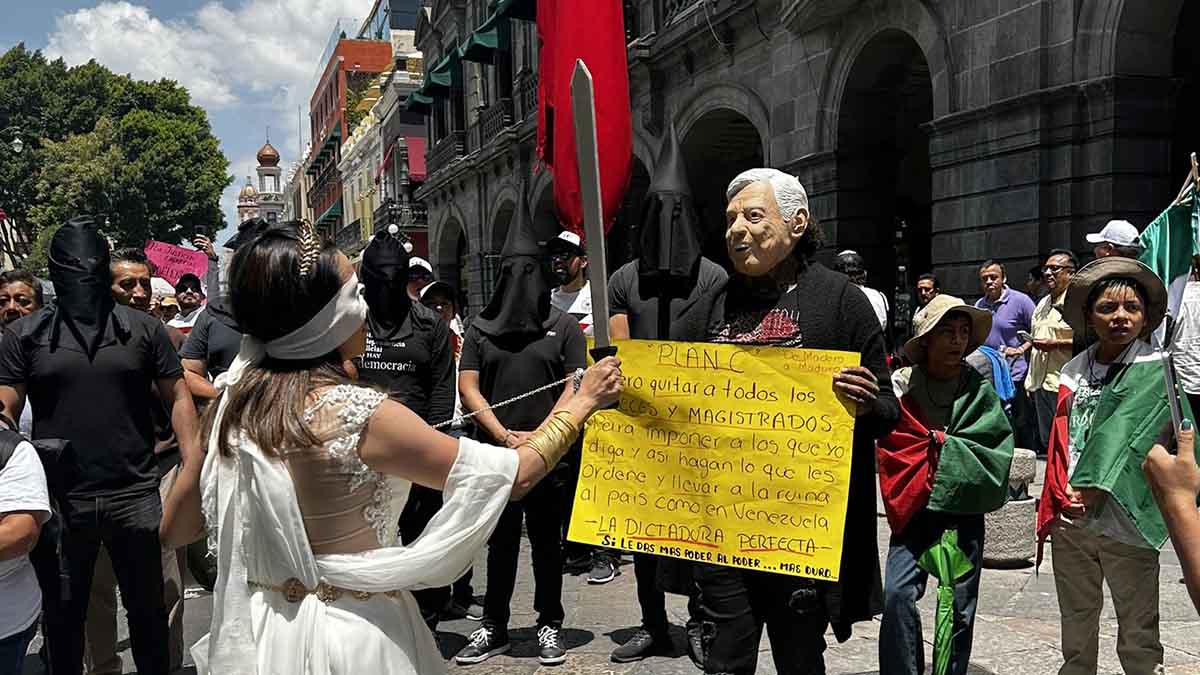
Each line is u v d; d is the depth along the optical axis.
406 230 37.31
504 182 24.42
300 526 1.82
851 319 2.70
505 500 1.94
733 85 14.20
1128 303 3.18
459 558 1.90
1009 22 9.03
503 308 4.62
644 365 2.64
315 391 1.89
